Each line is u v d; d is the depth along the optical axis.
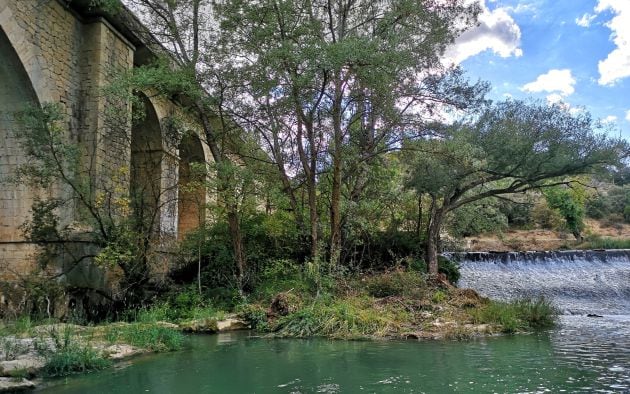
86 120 14.41
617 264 23.64
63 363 6.79
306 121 14.94
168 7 15.21
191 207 20.78
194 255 16.25
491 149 16.97
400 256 17.92
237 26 14.12
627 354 8.49
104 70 14.72
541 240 34.34
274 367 7.34
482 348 9.12
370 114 16.08
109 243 12.68
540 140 16.89
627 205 41.00
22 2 12.21
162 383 6.32
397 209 19.88
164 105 18.67
